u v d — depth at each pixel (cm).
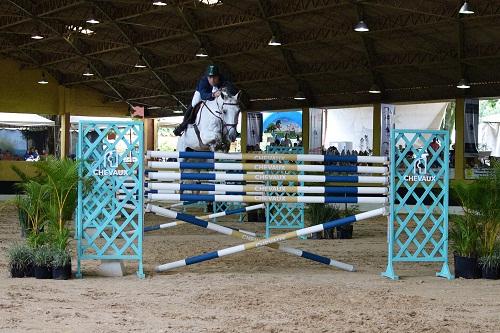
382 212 979
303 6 2197
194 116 1133
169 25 2606
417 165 982
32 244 918
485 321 652
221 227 1002
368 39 2380
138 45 2812
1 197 3144
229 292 798
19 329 568
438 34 2217
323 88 2888
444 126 3319
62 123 3709
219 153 995
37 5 2597
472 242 970
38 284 846
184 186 986
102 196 935
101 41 2886
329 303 734
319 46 2528
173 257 1174
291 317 649
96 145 934
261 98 3192
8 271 952
